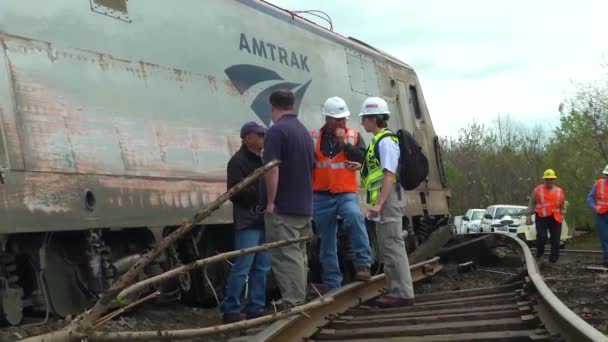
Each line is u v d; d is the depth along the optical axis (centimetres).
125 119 766
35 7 687
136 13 816
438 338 595
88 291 718
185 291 855
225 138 929
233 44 983
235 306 744
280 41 1101
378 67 1443
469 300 808
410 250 1478
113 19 780
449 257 1605
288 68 1107
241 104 977
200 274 894
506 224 2697
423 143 1594
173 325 759
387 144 770
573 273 1340
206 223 861
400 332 629
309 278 1155
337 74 1258
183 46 883
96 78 739
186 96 870
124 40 790
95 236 707
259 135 770
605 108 3186
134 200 753
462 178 5791
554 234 1625
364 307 809
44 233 679
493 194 5722
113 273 740
